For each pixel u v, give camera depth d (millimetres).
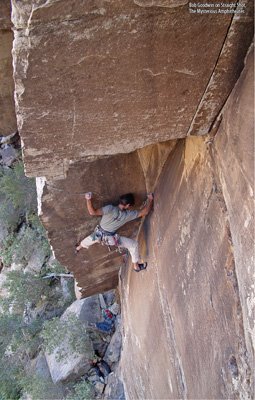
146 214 3980
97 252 4734
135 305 4812
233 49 1829
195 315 2783
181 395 3367
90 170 3234
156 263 3770
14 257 9961
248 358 2051
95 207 3715
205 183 2547
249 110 1837
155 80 1908
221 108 2209
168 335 3553
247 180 1943
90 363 7141
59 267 8727
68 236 4129
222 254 2309
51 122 2021
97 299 7965
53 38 1568
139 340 4766
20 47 1580
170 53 1779
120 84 1876
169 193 3271
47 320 7891
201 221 2605
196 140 2641
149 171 3508
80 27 1553
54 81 1765
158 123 2225
